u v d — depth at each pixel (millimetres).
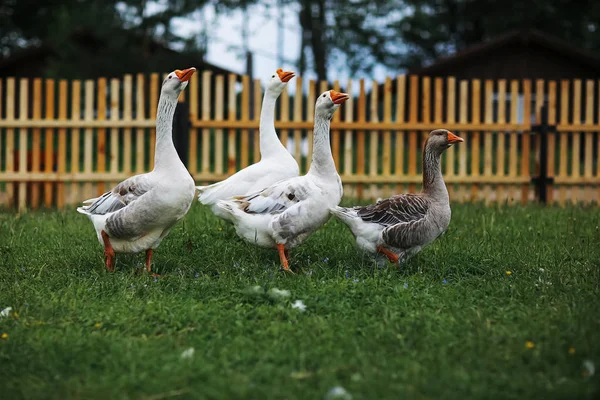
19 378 2154
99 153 6008
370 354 2244
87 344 2354
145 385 2068
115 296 2920
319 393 1974
